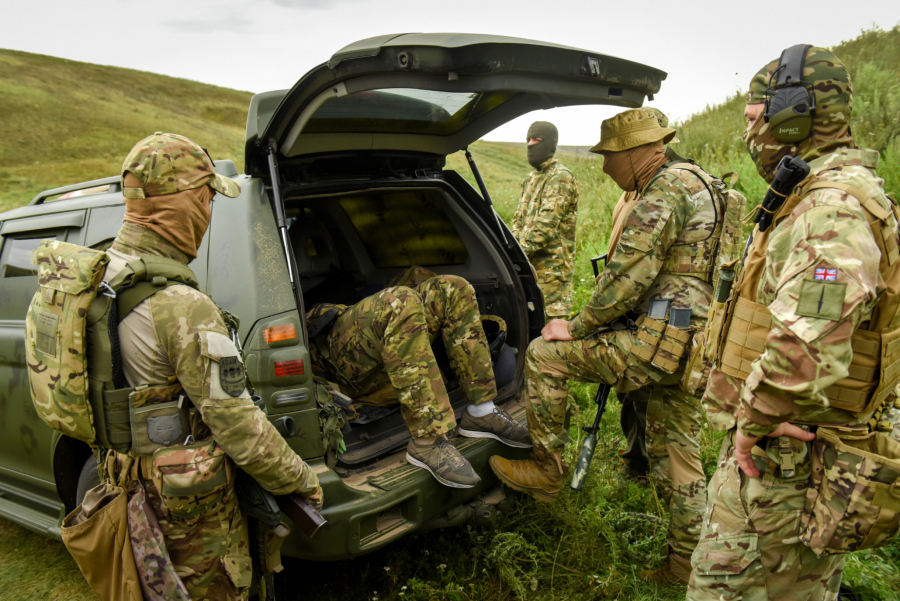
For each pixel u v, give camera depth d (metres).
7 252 3.02
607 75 1.98
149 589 1.51
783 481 1.45
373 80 1.86
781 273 1.35
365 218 3.47
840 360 1.21
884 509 1.31
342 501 2.00
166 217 1.55
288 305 2.11
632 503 2.80
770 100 1.44
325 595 2.38
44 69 69.25
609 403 3.71
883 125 5.68
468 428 2.56
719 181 2.24
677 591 2.29
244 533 1.65
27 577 2.70
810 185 1.36
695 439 2.33
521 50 1.72
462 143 2.98
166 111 62.22
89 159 40.53
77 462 2.65
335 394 2.30
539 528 2.60
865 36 9.67
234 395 1.50
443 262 3.34
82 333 1.44
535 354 2.47
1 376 2.80
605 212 6.91
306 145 2.48
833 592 1.59
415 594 2.30
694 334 2.13
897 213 1.38
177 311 1.47
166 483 1.46
